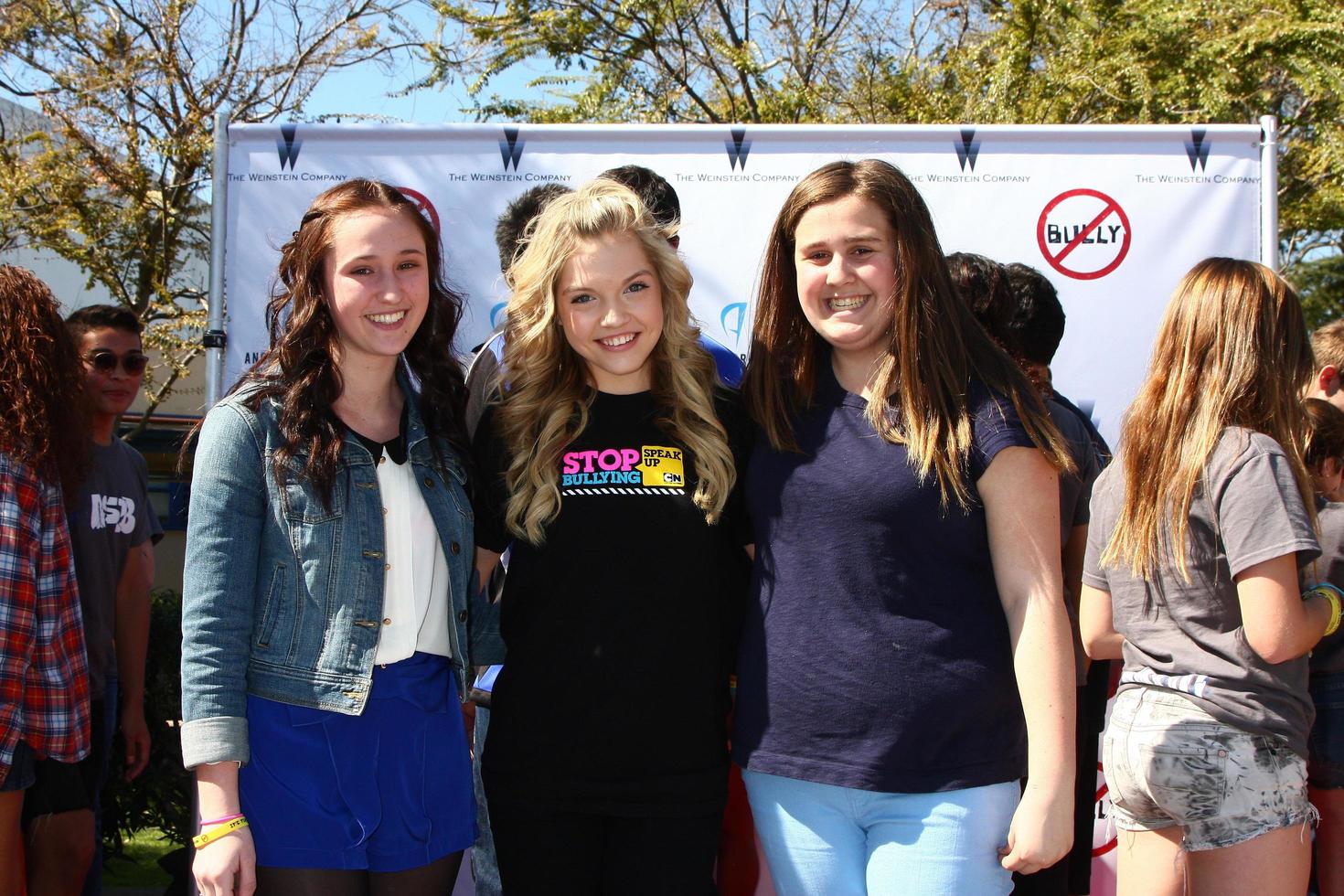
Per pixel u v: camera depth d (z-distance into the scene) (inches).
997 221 138.0
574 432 85.9
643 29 356.2
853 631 76.6
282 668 78.5
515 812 83.0
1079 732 118.2
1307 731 88.4
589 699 81.7
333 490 80.0
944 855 74.5
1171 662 89.1
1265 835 85.7
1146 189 137.9
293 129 136.8
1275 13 279.7
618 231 85.2
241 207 136.9
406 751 81.2
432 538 85.1
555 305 87.3
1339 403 144.8
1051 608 75.3
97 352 135.8
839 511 78.1
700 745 83.6
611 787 81.3
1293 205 333.1
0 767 94.7
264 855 77.7
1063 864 110.8
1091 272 138.2
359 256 79.8
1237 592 86.3
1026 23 295.7
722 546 86.0
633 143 138.1
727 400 90.0
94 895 131.8
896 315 79.1
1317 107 302.5
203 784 74.8
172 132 309.9
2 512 96.3
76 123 302.7
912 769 75.0
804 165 137.7
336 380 82.0
